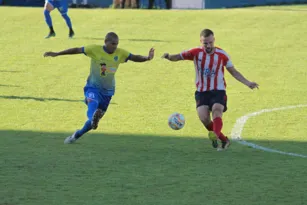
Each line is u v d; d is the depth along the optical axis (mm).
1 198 18516
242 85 39875
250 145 26078
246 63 45469
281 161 23391
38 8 65812
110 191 19328
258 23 57625
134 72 42594
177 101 35375
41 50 48688
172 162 22906
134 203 18219
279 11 62312
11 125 29359
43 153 24000
